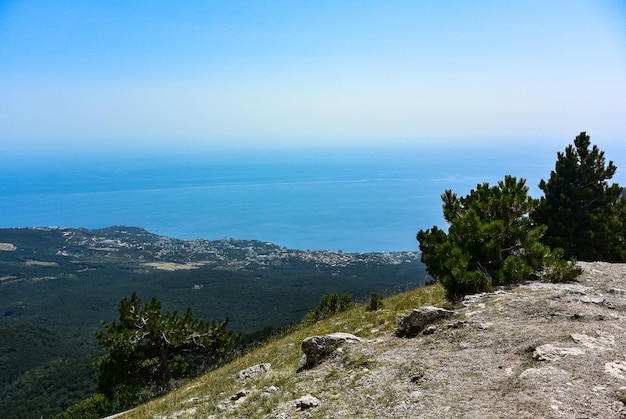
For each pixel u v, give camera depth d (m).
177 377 27.27
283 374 11.86
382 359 9.48
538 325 8.97
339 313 24.52
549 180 20.75
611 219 19.17
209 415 9.84
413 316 11.22
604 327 8.34
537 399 5.81
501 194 14.53
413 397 6.98
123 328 26.19
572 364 6.71
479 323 9.83
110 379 24.72
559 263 13.38
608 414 5.28
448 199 17.66
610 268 15.09
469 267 13.53
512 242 14.17
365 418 6.79
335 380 9.25
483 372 7.31
